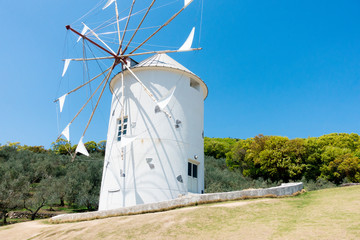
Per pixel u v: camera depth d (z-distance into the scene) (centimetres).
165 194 1444
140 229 880
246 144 4381
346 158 3303
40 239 1041
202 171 1681
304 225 754
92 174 3306
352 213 825
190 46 1483
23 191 2675
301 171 3512
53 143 6050
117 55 1720
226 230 780
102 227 991
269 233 717
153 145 1520
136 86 1664
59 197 2767
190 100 1711
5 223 2308
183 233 791
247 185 3275
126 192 1473
